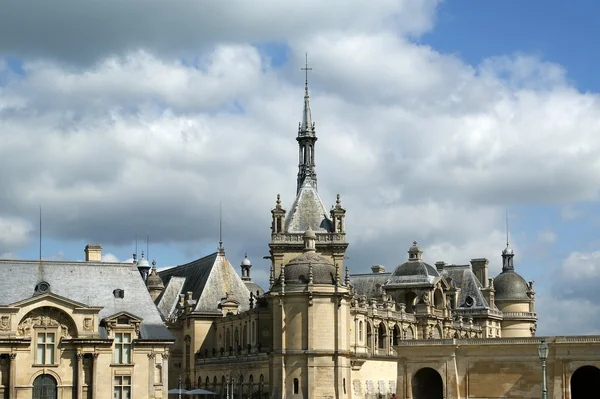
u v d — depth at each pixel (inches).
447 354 5039.4
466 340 5009.8
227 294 6688.0
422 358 5108.3
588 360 4692.4
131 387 4672.7
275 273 6072.8
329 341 5275.6
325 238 6072.8
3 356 4451.3
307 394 5211.6
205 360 6387.8
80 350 4562.0
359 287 7682.1
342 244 6048.2
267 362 5521.7
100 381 4601.4
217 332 6555.1
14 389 4434.1
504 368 4896.7
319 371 5236.2
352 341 5703.7
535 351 4827.8
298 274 5344.5
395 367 6250.0
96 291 4859.7
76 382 4564.5
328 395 5221.5
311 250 5605.3
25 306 4498.0
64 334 4579.2
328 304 5300.2
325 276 5334.6
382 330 6205.7
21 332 4495.6
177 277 7253.9
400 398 5162.4
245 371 5821.9
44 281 4766.2
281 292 5334.6
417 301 6806.1
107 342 4613.7
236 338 6205.7
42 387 4517.7
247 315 5974.4
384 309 6235.2
